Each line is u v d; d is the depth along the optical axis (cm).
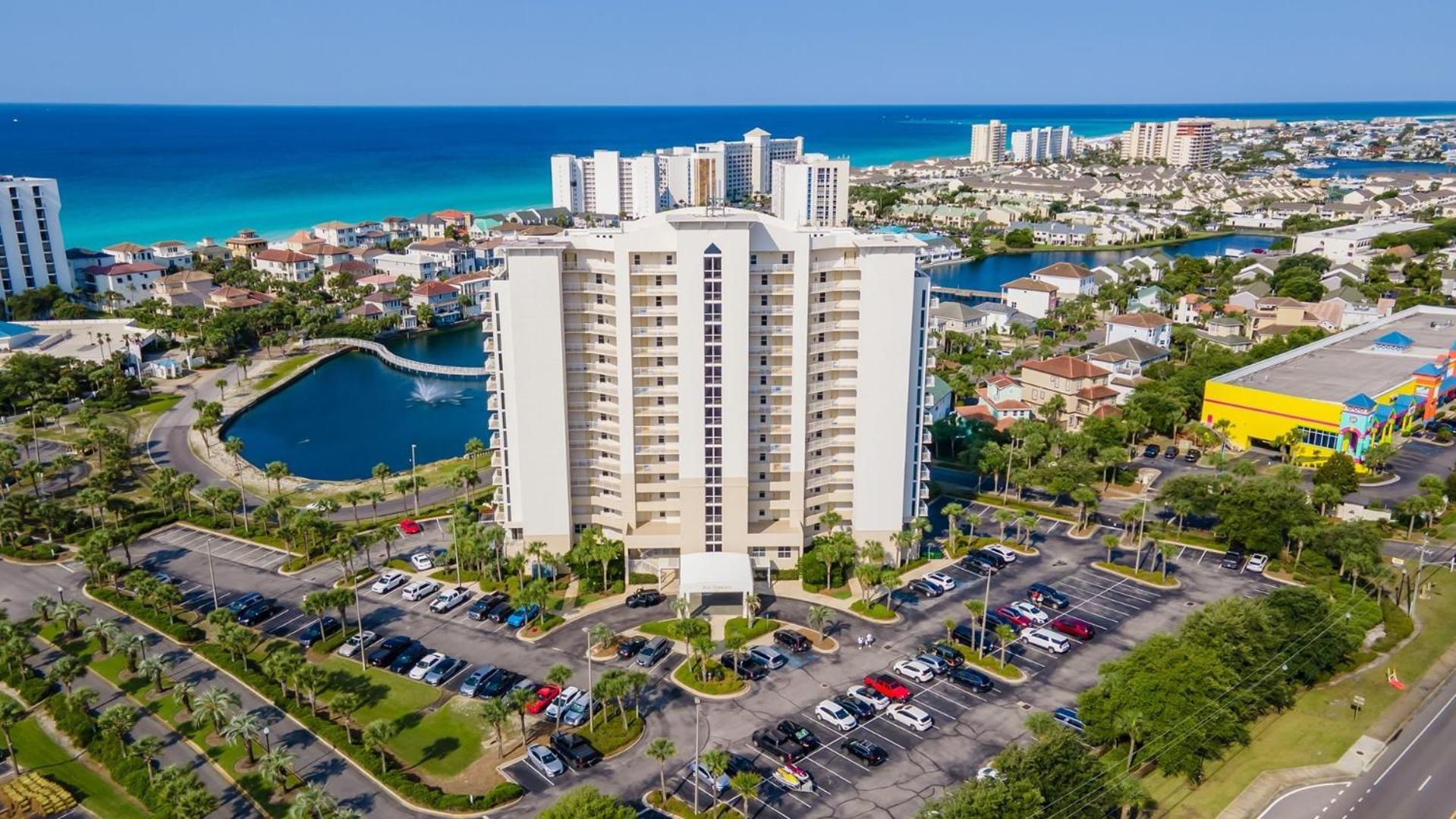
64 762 10600
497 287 14275
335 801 9400
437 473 19912
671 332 13938
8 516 16238
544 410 14225
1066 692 11625
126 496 18212
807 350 14038
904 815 9500
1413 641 12675
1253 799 9638
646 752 10294
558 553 14825
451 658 12462
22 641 11988
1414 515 15700
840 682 11906
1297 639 11500
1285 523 14762
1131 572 14738
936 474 19250
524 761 10456
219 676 12231
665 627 13188
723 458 14088
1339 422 18725
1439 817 9331
